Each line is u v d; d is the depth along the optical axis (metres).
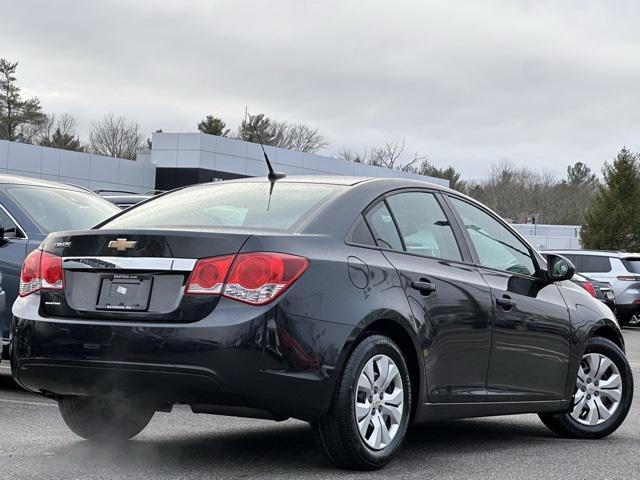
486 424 7.38
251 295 4.67
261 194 5.59
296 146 94.81
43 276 5.14
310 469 5.10
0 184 8.55
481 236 6.20
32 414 6.90
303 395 4.73
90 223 8.78
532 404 6.30
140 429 5.81
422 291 5.42
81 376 4.87
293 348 4.68
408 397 5.27
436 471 5.21
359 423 4.97
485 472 5.25
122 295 4.87
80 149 100.50
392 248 5.42
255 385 4.62
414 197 5.83
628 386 6.99
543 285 6.54
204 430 6.53
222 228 5.06
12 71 93.19
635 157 47.47
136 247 4.88
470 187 122.69
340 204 5.32
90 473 4.87
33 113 93.50
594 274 23.66
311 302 4.78
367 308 5.00
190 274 4.74
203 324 4.62
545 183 123.31
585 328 6.75
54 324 4.95
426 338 5.38
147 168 46.84
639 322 23.86
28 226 8.29
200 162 46.22
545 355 6.37
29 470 4.89
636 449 6.35
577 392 6.82
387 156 97.69
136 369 4.70
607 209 47.34
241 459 5.38
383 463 5.11
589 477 5.24
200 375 4.60
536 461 5.70
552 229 64.75
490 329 5.87
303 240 4.95
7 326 8.01
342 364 4.87
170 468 5.07
